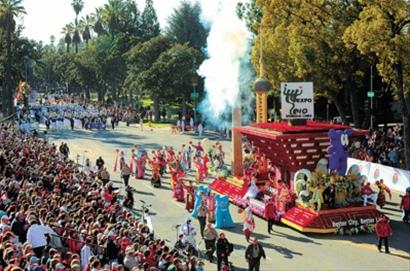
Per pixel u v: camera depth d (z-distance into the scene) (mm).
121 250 18703
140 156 43094
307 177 29344
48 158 36438
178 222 30750
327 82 47594
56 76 168375
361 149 44000
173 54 77938
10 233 16953
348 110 61312
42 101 122938
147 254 18328
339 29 45000
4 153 35406
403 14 36438
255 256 21781
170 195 37375
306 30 46656
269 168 34812
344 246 26219
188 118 75562
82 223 20797
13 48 95500
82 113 85562
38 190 24969
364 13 37750
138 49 85188
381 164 39688
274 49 49219
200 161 42281
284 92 31266
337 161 29172
